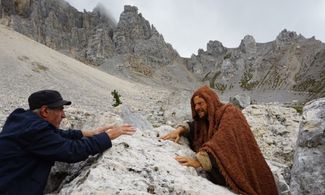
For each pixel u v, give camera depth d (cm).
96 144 136
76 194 119
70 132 151
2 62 2972
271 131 296
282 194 186
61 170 159
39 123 125
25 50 3647
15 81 2514
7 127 127
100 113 209
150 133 195
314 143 186
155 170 137
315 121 190
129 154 143
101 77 3947
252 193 151
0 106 1337
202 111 171
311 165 183
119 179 126
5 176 120
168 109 811
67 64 3866
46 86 2631
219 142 154
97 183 122
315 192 179
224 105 170
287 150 275
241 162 154
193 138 184
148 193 119
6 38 3838
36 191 125
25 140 123
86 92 2745
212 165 152
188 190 127
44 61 3497
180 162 152
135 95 3328
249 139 161
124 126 158
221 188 145
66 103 136
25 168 123
